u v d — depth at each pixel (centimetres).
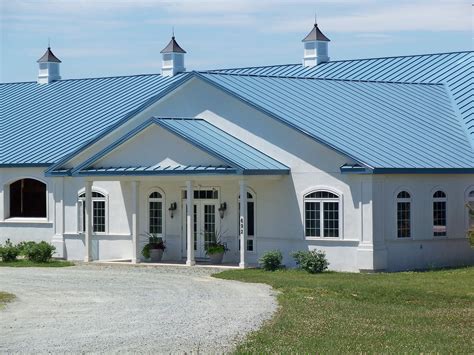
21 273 3612
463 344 2120
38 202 4500
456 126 4169
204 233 3975
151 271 3653
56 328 2327
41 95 5219
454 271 3506
